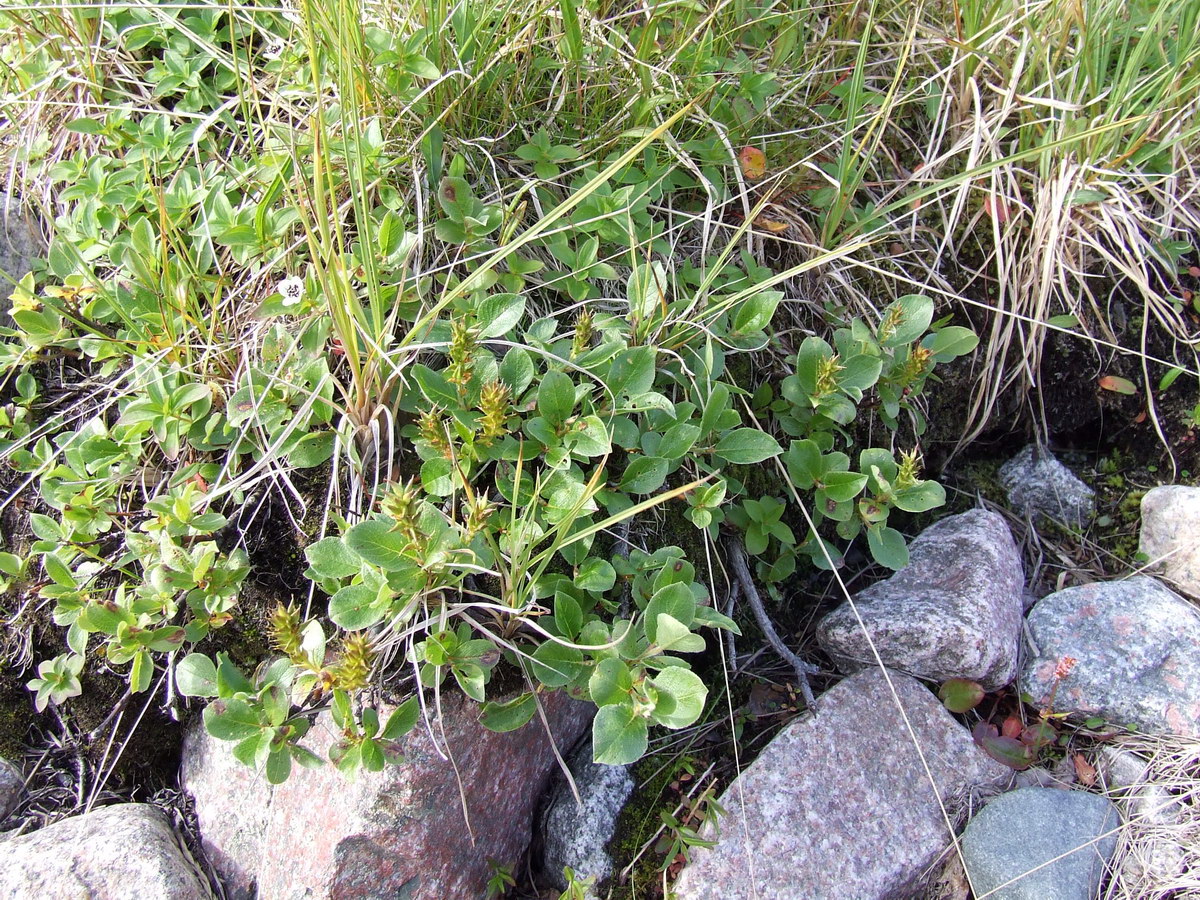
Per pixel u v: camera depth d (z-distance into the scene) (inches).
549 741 74.7
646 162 81.0
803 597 87.3
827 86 94.6
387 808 65.2
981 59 91.2
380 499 69.1
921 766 74.2
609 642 64.6
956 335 81.4
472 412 66.7
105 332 77.9
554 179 81.7
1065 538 94.5
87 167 80.7
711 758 77.3
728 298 73.3
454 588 65.9
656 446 70.9
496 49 81.7
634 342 74.1
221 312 75.2
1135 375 95.4
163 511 66.1
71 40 84.3
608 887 71.5
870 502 74.5
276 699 60.6
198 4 79.7
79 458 70.5
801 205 89.4
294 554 72.4
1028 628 84.0
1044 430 96.6
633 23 87.6
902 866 69.2
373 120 72.4
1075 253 93.7
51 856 65.2
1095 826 70.6
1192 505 86.6
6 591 73.3
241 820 70.0
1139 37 95.2
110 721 73.4
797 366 77.4
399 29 78.5
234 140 80.1
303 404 67.9
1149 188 93.4
